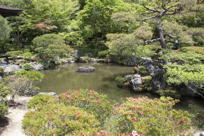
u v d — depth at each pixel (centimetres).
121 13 969
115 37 945
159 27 952
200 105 668
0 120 482
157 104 377
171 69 670
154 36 1181
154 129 284
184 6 822
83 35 1872
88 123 291
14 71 1049
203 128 475
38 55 1396
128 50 944
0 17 1059
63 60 1535
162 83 790
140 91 817
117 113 365
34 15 1811
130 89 863
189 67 660
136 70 995
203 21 1030
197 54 752
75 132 268
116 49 984
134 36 909
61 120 294
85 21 1795
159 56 892
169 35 962
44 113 316
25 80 650
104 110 388
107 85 924
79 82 973
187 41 941
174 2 936
